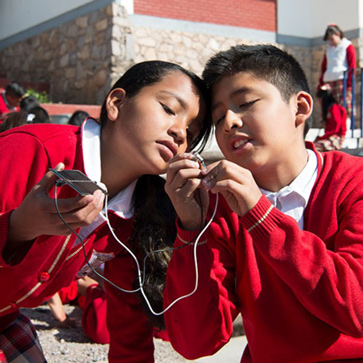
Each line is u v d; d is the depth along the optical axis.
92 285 3.68
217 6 11.81
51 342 3.36
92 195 1.53
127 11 10.62
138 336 2.32
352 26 12.42
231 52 1.88
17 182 1.82
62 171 1.56
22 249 1.70
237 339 3.49
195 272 1.74
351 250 1.66
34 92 11.23
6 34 13.73
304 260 1.58
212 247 1.87
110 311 2.34
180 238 1.77
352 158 1.91
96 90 10.65
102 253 2.15
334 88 9.83
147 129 1.86
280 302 1.77
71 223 1.55
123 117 1.91
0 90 8.72
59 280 2.00
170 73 1.92
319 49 12.99
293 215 1.86
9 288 1.80
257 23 12.41
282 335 1.76
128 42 10.43
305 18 13.08
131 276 2.25
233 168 1.61
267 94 1.80
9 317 2.09
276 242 1.59
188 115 1.91
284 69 1.86
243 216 1.63
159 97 1.88
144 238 2.09
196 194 1.75
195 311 1.75
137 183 2.15
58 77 11.77
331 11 12.78
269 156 1.81
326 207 1.80
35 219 1.55
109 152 1.97
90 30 10.87
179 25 11.27
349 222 1.73
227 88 1.84
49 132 1.93
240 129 1.80
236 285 1.88
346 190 1.79
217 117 1.89
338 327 1.62
